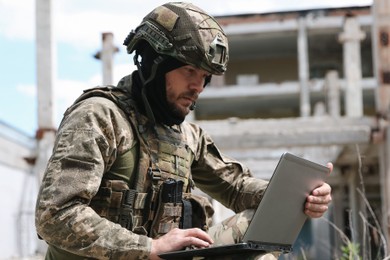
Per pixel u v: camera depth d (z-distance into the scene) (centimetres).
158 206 281
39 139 1063
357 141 981
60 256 266
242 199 328
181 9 283
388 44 923
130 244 250
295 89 2967
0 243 1100
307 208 297
